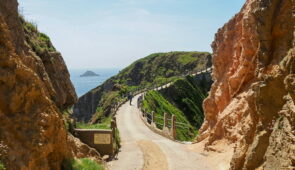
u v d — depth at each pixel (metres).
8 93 10.82
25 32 17.55
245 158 11.58
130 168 18.38
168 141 26.50
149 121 38.31
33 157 10.63
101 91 108.75
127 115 42.94
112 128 23.25
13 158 9.89
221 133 20.20
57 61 19.55
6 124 10.49
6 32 11.36
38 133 11.11
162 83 76.00
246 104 18.17
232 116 19.20
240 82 19.62
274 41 13.25
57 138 12.35
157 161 20.09
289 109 9.16
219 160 18.53
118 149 23.06
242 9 21.09
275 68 11.81
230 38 22.48
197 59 114.56
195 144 23.61
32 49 16.97
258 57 13.61
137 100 54.50
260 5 13.55
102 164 17.94
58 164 12.56
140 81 116.69
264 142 10.66
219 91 22.47
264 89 10.61
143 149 23.48
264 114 10.71
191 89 73.06
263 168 9.91
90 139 20.17
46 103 12.13
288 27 12.66
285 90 10.17
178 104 67.12
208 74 82.94
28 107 11.31
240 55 20.56
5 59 10.88
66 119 19.19
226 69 22.86
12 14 14.47
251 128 12.15
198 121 65.19
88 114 105.00
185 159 20.22
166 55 123.12
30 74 11.64
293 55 9.56
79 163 14.34
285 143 9.03
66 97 19.73
